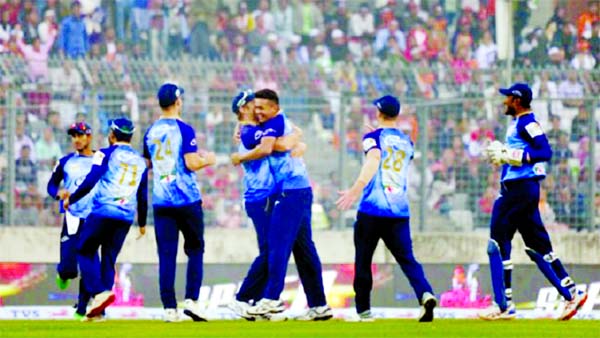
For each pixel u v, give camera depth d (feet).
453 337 96.43
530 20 227.81
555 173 175.01
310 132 177.88
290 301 160.97
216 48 229.45
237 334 97.86
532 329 106.83
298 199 115.85
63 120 171.73
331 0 234.58
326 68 198.18
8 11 222.07
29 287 159.12
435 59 231.71
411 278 116.26
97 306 120.16
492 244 120.67
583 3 230.27
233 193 174.81
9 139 168.25
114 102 172.35
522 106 117.70
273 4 233.35
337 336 95.61
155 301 160.45
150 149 116.47
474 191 174.60
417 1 234.58
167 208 116.26
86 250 120.37
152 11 226.58
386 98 115.65
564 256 173.78
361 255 116.98
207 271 161.89
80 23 222.89
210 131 175.94
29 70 190.19
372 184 115.55
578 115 174.91
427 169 174.19
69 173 131.23
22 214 169.07
